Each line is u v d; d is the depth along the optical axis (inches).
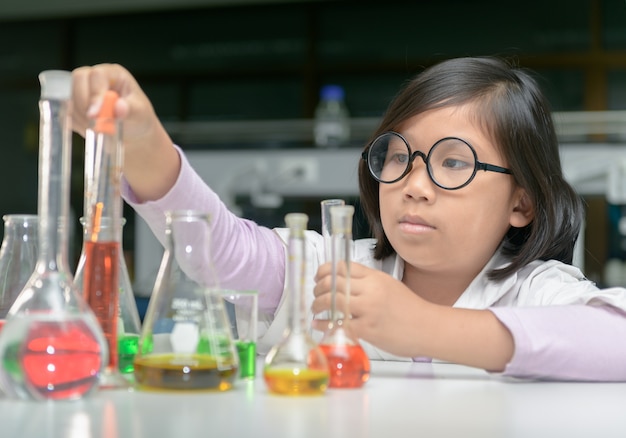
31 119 221.5
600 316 34.4
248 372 29.9
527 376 32.5
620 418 23.6
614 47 195.6
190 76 217.0
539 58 196.5
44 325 23.4
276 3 213.5
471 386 30.2
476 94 43.1
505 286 44.7
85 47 223.8
